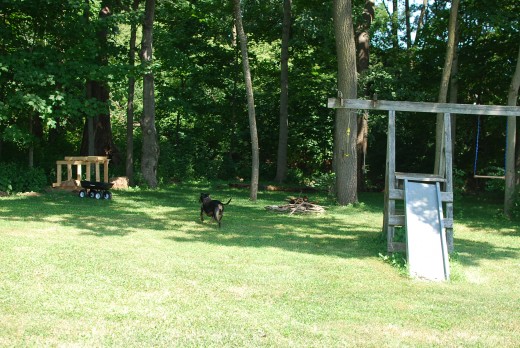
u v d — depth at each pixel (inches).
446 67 677.3
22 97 695.7
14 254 342.3
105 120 1014.4
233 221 578.2
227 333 220.1
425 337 225.9
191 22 1191.6
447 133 432.1
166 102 1119.0
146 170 954.7
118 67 776.9
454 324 245.4
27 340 203.9
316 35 928.9
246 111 1318.9
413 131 1138.7
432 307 272.5
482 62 932.6
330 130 1289.4
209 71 1240.2
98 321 227.8
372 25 995.9
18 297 253.8
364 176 1113.4
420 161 1188.5
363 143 1094.4
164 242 426.0
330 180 882.1
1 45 760.3
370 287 310.0
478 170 1071.0
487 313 265.3
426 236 380.8
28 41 801.6
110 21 800.9
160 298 264.8
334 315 250.8
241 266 346.9
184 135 1233.4
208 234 480.7
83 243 398.3
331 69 1216.2
